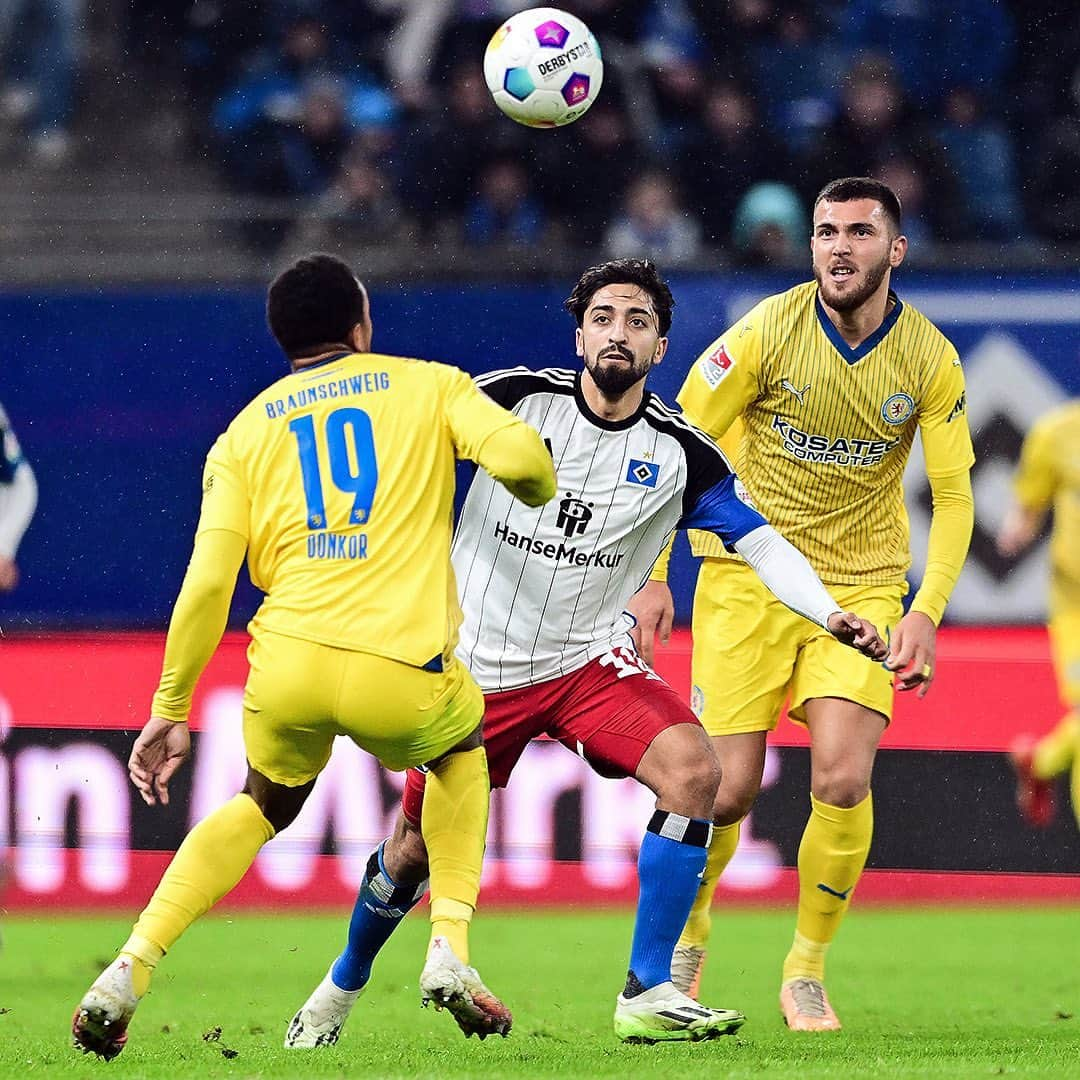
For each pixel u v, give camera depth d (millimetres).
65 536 30953
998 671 29734
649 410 16438
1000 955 25281
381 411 13703
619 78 41812
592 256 40750
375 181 41875
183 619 13508
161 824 29406
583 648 16594
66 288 31562
